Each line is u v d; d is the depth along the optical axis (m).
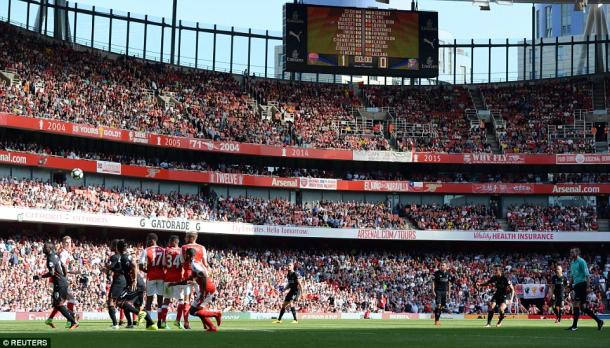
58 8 79.44
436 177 83.19
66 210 62.09
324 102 86.75
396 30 82.94
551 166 82.88
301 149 78.25
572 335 23.56
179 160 77.12
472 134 84.88
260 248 75.62
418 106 88.00
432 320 54.84
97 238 68.31
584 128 84.62
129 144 74.25
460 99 89.25
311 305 66.31
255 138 78.38
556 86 89.69
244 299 63.38
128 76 77.81
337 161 82.69
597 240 76.00
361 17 82.44
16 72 68.50
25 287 53.28
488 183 81.06
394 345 17.12
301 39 81.31
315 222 75.44
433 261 75.94
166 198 71.94
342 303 68.12
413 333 24.33
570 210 80.06
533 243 80.12
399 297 71.00
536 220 78.88
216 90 83.38
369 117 86.94
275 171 80.25
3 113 62.47
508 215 79.75
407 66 82.88
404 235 75.69
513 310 69.19
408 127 85.50
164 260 24.78
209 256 68.19
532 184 80.81
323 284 70.56
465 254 78.38
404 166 83.69
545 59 159.00
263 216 74.50
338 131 83.38
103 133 68.50
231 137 77.62
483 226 78.44
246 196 78.06
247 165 79.81
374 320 54.31
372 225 77.06
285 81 88.25
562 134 84.31
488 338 20.86
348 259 74.69
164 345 16.16
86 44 81.25
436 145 83.31
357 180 80.06
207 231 69.44
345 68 81.81
